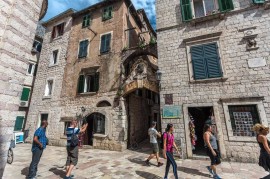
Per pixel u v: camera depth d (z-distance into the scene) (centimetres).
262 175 548
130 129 1170
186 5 989
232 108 777
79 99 1302
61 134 1302
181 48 945
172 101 886
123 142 1052
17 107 356
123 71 1174
